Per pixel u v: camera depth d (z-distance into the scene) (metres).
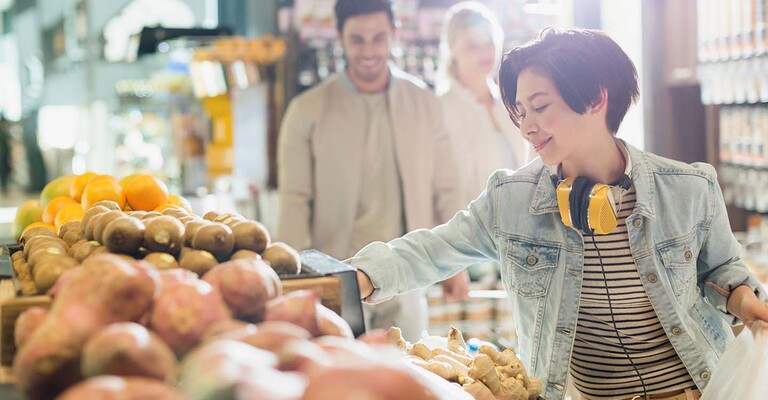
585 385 2.25
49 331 1.06
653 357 2.17
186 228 1.56
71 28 6.86
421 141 3.87
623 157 2.14
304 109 3.84
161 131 5.79
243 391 0.84
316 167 3.85
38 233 1.97
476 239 2.25
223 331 1.10
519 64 2.01
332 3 5.49
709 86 4.48
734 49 4.17
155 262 1.42
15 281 1.56
